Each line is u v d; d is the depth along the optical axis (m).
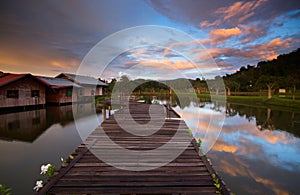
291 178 3.41
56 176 2.51
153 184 2.38
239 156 4.48
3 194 2.18
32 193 2.73
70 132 6.42
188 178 2.53
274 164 4.03
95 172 2.67
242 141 5.70
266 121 8.98
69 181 2.43
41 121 8.42
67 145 5.00
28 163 3.81
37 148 4.74
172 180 2.48
